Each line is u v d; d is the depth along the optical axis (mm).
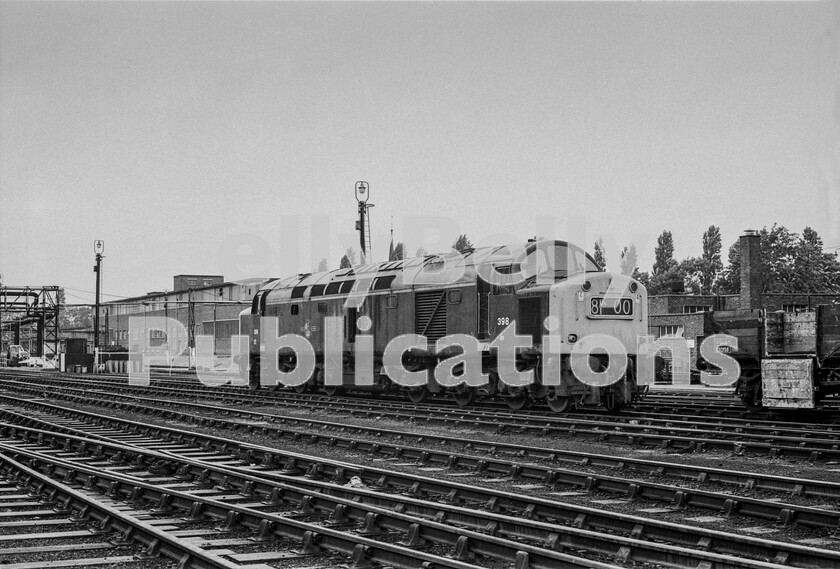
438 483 13039
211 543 10281
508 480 14445
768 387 22266
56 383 46594
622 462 15180
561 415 23281
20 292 76062
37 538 10734
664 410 25297
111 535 10938
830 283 70812
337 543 9945
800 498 12422
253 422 24578
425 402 29391
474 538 9656
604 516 10531
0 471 15891
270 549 10211
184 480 15258
